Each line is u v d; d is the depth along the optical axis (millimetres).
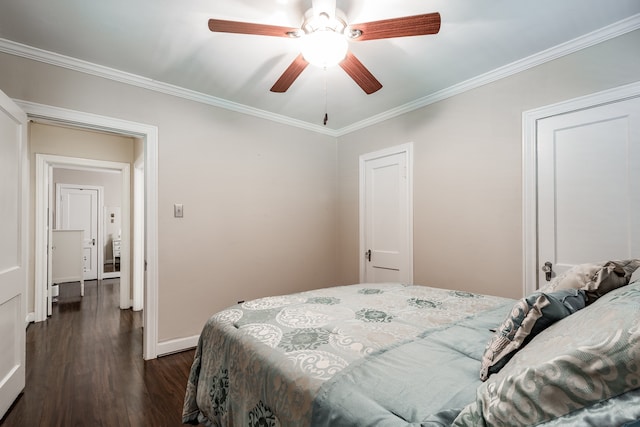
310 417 863
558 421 526
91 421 1739
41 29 1889
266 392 1048
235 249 3033
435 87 2680
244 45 2068
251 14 1759
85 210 6438
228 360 1319
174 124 2693
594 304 777
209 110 2896
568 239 2057
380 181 3371
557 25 1863
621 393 505
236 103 3027
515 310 929
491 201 2432
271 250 3297
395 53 2162
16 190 1966
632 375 505
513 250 2307
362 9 1716
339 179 3881
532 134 2211
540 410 552
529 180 2217
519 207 2275
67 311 4039
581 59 1995
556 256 2105
